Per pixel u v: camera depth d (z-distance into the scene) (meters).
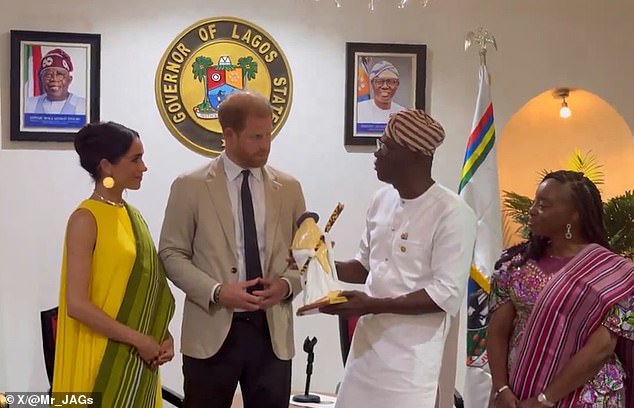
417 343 2.35
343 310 2.29
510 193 4.26
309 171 3.98
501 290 2.57
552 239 2.48
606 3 4.20
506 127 4.58
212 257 2.56
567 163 4.72
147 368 2.52
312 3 3.97
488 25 4.12
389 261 2.41
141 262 2.49
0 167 3.77
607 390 2.35
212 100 3.91
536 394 2.37
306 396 3.38
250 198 2.62
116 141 2.48
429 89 4.07
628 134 4.48
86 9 3.81
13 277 3.79
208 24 3.89
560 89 4.25
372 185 4.02
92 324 2.40
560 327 2.35
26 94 3.77
